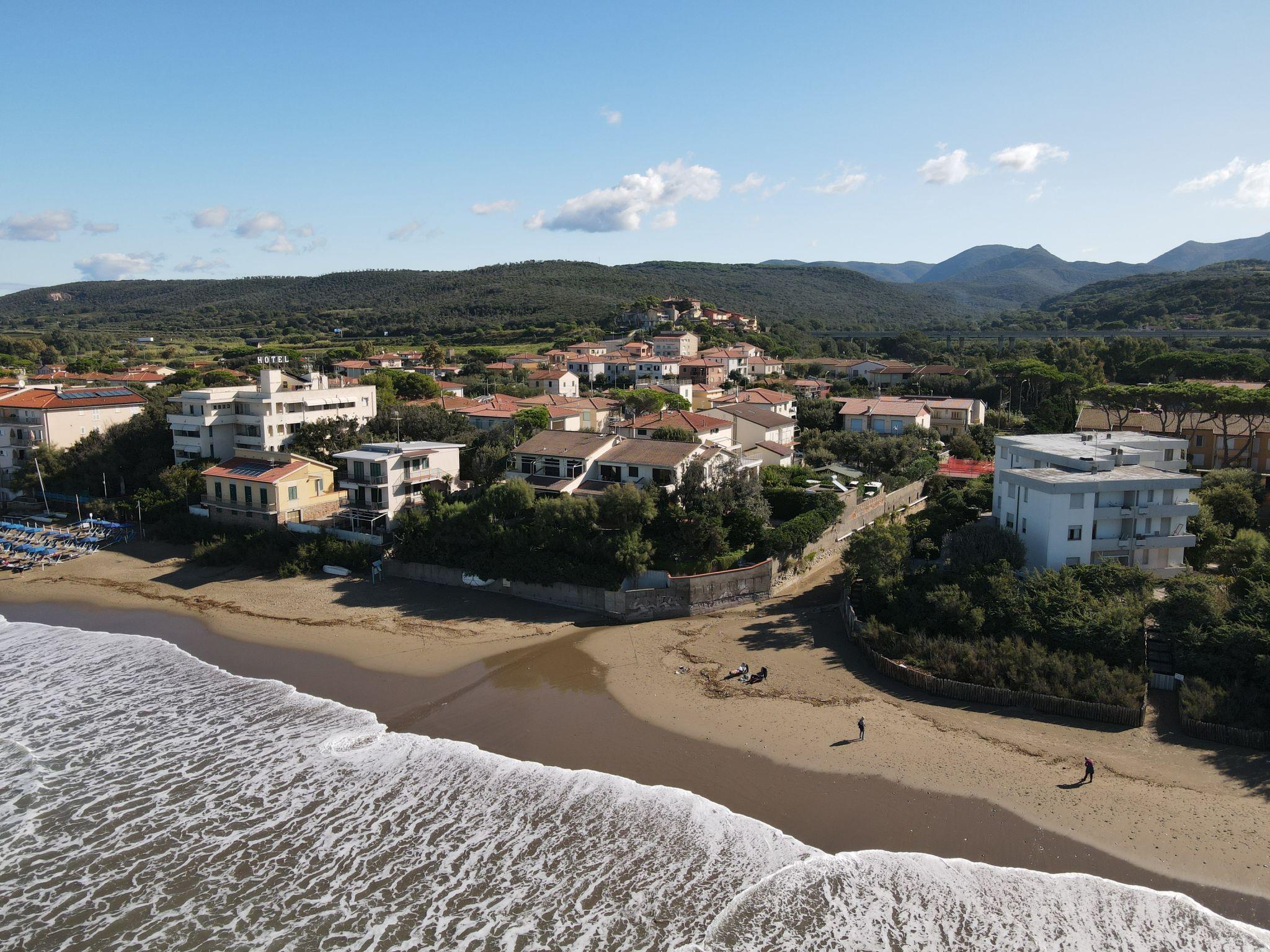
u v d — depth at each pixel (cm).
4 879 3181
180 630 5797
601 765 3906
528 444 7538
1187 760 3750
